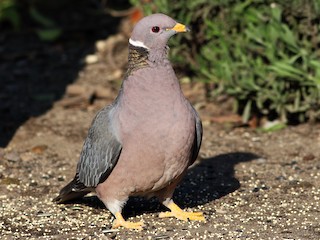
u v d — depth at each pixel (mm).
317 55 12820
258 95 13070
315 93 12883
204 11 13750
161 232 9281
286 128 13250
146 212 10047
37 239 9164
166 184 9250
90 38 18125
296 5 12766
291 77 12766
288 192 10617
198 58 14219
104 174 9219
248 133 13211
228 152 12352
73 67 16641
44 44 18047
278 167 11625
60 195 10062
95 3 19672
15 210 10148
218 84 14094
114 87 15445
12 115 14258
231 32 13656
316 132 12961
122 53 17016
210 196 10578
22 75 16359
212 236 9094
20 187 11039
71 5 19953
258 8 13250
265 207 10102
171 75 8969
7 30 18953
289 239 8961
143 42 8969
